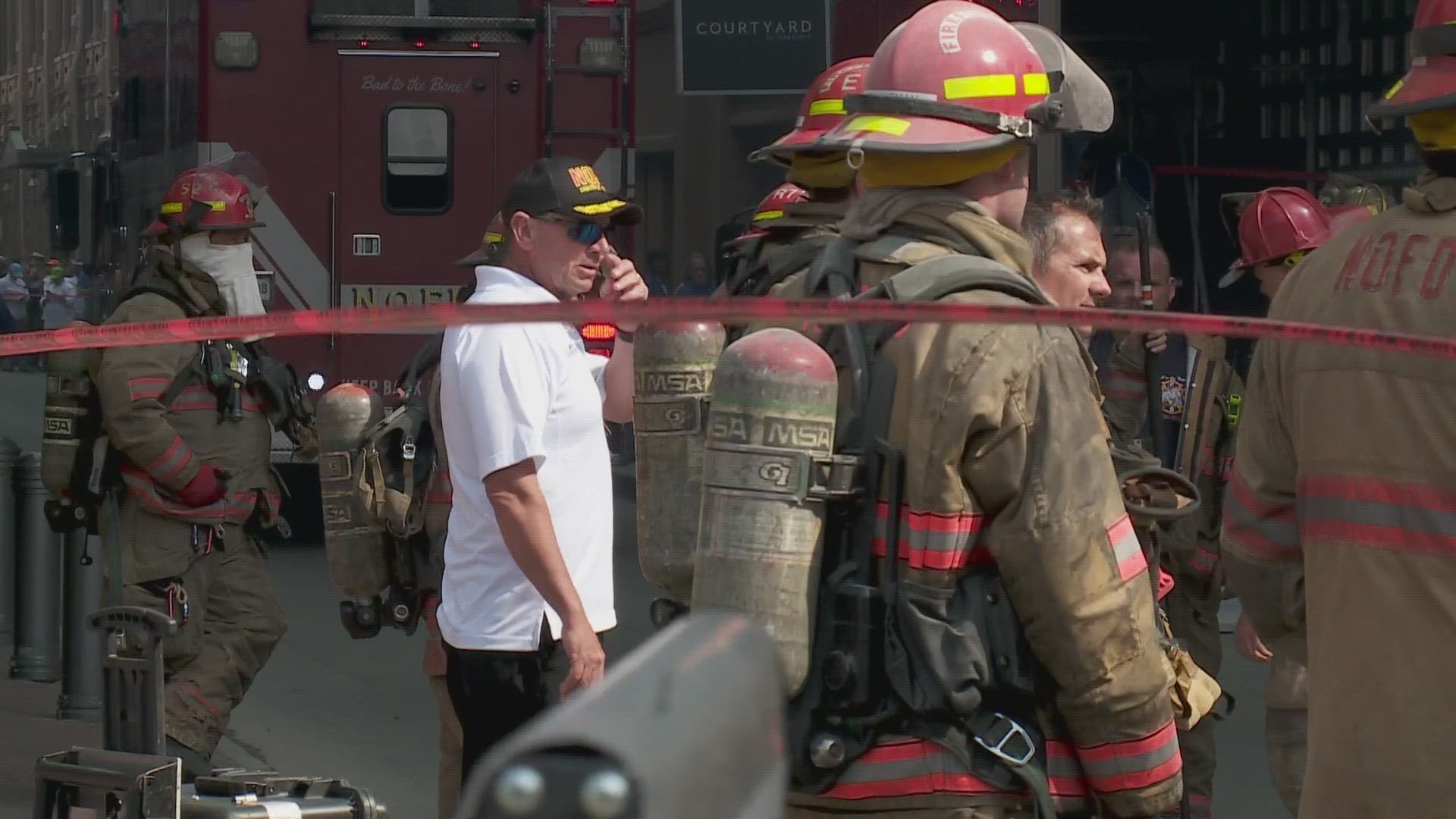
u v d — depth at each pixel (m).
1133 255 17.06
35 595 24.66
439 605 12.91
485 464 10.77
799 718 7.11
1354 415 7.98
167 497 16.86
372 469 13.21
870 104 7.63
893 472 7.00
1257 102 34.12
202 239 17.61
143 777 9.44
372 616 13.42
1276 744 13.67
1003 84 7.60
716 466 7.03
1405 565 7.82
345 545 13.32
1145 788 7.14
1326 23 32.81
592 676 10.72
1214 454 16.30
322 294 35.50
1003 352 6.93
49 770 9.86
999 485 6.95
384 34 35.47
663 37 36.81
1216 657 16.58
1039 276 12.03
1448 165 8.12
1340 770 8.02
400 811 18.22
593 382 11.52
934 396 6.94
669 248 40.06
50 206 36.03
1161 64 34.12
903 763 7.06
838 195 10.62
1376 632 7.89
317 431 13.51
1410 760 7.79
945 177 7.55
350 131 35.50
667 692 2.13
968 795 7.05
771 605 6.90
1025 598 7.02
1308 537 8.27
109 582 16.80
